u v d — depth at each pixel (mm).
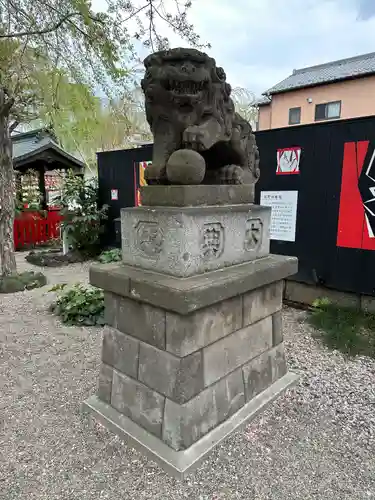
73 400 2320
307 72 12289
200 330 1755
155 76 1797
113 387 2088
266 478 1679
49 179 9461
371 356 2908
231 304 1942
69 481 1666
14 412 2191
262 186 4168
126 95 5352
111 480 1668
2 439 1948
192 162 1781
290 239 4020
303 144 3768
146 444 1812
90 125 6359
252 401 2172
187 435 1747
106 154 6578
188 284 1646
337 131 3510
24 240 8172
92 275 2037
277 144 3977
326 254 3750
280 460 1791
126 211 1995
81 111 5988
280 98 11633
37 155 8266
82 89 5250
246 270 1953
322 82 10445
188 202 1757
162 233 1788
